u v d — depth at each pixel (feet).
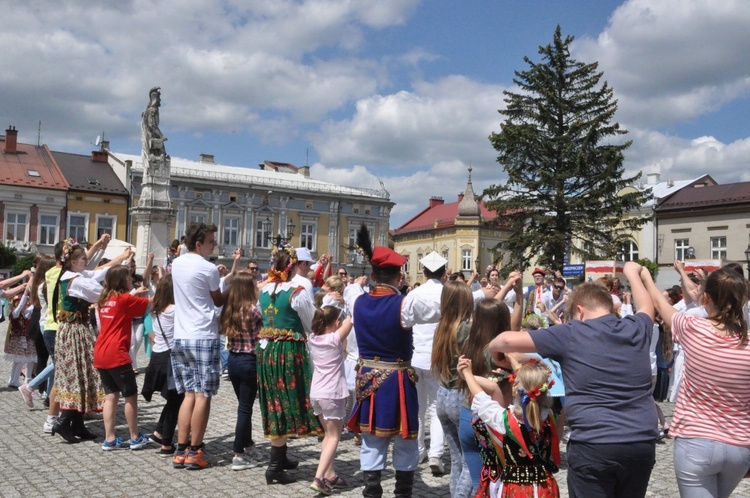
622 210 114.42
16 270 147.64
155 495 20.70
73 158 179.83
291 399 22.04
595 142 112.57
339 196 204.13
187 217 183.01
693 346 13.70
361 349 20.03
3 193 162.61
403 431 19.24
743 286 13.66
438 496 21.17
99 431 29.50
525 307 40.65
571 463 12.89
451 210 247.50
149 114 79.41
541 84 115.55
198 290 23.70
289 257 22.86
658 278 158.10
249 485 21.86
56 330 29.17
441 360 18.71
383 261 20.08
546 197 113.50
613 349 12.80
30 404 33.42
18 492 20.72
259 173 214.48
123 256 28.12
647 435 12.46
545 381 13.34
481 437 14.49
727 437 13.25
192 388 23.73
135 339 46.11
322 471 20.83
